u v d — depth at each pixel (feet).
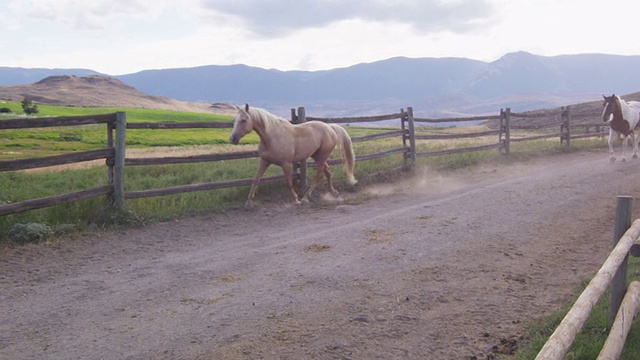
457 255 20.38
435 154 46.96
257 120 29.78
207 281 17.88
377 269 18.81
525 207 28.55
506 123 53.42
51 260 20.20
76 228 23.93
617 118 47.80
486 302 15.65
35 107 337.93
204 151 74.84
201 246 22.76
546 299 15.78
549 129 181.98
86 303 15.88
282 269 19.04
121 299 16.21
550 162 50.42
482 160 49.32
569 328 8.48
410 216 27.22
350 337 13.32
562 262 19.45
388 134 42.37
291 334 13.51
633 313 11.68
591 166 45.21
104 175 43.96
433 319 14.46
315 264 19.54
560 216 26.43
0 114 304.09
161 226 25.86
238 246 22.61
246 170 41.60
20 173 44.98
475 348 12.71
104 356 12.36
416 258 20.08
